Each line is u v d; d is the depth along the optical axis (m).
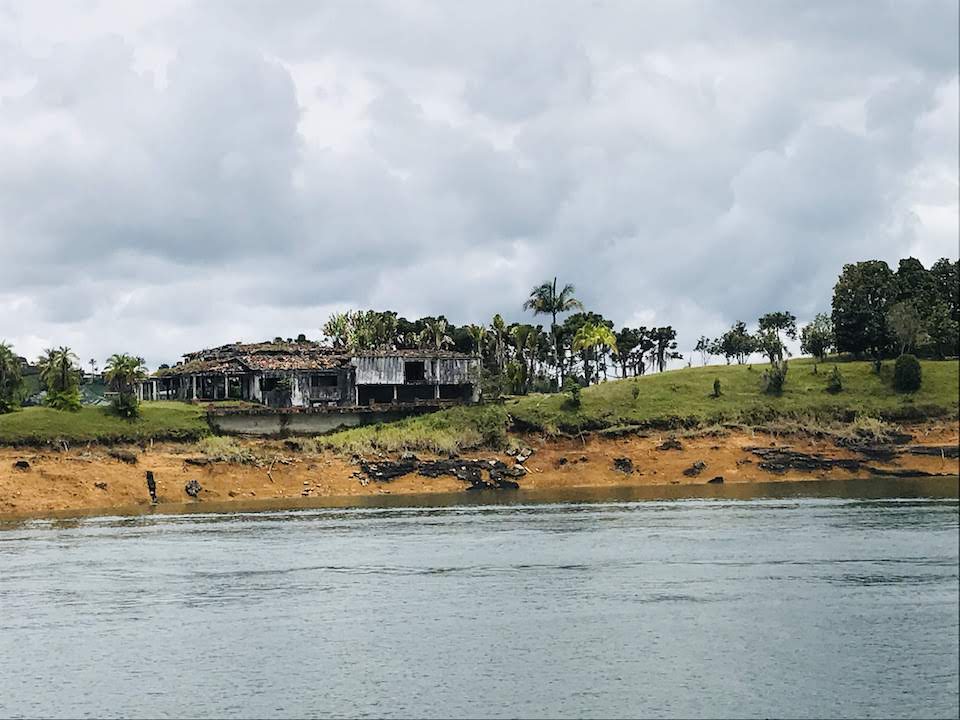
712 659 62.72
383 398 186.12
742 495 135.75
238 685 59.12
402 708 55.69
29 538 104.44
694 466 158.88
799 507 120.19
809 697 56.25
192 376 183.38
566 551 92.88
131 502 137.25
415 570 85.56
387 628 69.00
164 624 70.44
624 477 157.88
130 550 96.00
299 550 95.06
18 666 62.62
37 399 184.38
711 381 186.12
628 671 60.62
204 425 159.62
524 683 59.03
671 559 88.69
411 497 143.62
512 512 120.88
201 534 105.69
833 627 68.06
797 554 90.19
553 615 71.50
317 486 148.25
